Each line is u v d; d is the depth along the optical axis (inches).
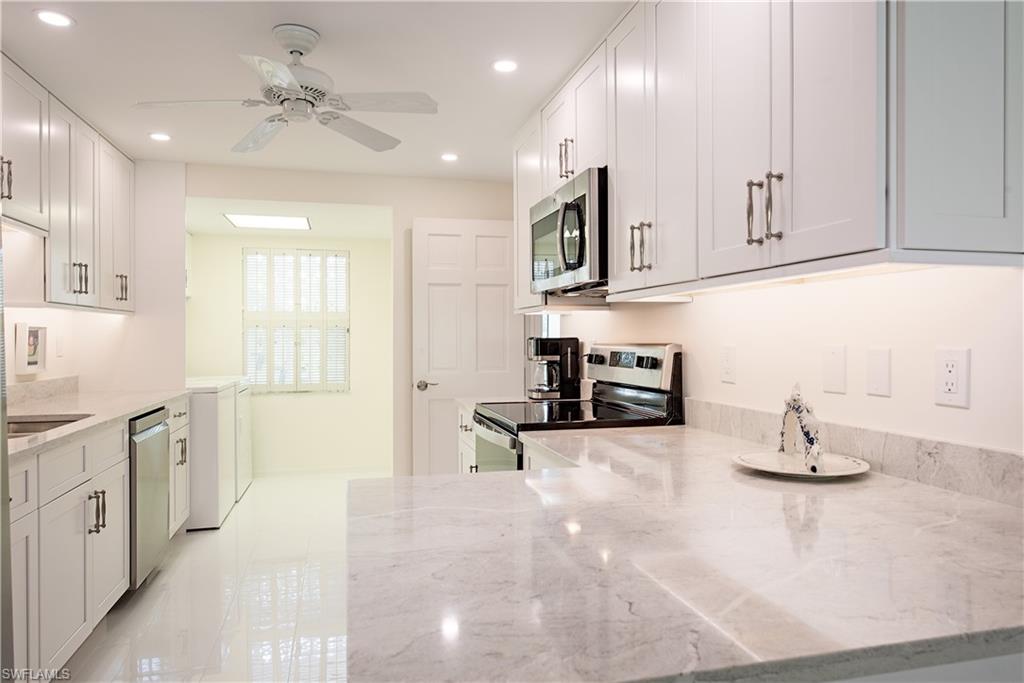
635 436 83.4
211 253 220.4
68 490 84.8
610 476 59.1
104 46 93.7
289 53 91.4
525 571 35.0
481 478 58.5
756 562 36.2
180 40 92.1
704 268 61.7
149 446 117.6
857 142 42.3
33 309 128.3
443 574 34.6
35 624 75.2
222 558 135.1
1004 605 30.5
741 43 55.6
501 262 171.6
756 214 53.5
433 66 100.7
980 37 42.1
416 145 143.1
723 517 45.3
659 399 96.0
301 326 227.9
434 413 166.7
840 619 29.0
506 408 112.0
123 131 131.6
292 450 226.7
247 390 198.7
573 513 46.5
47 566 78.4
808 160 47.1
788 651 26.2
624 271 80.8
